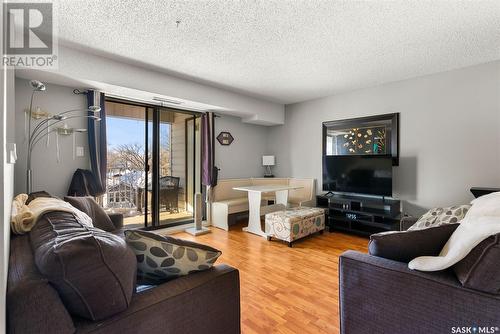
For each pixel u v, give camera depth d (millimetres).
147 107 4023
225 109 4465
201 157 4668
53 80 2861
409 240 1314
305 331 1681
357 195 4289
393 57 2998
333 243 3578
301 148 5215
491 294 989
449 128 3453
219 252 1240
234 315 1246
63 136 3098
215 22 2227
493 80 3127
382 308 1259
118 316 871
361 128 4285
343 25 2275
